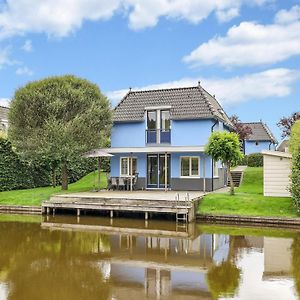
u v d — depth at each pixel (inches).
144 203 788.6
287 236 619.5
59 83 1027.3
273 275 412.8
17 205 902.4
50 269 437.1
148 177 1067.3
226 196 836.0
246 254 505.4
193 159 1025.5
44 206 863.1
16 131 1013.8
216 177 1058.1
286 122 1662.2
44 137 979.9
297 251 518.9
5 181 1074.7
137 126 1079.0
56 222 762.2
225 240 591.8
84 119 1000.9
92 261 470.9
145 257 491.8
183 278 404.5
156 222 756.0
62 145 973.2
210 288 371.6
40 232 656.4
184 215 741.3
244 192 948.0
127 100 1125.1
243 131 1811.0
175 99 1069.8
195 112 1019.9
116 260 476.7
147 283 387.9
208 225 725.9
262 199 796.0
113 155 1009.5
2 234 637.3
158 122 1061.1
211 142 850.8
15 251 520.1
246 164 1563.7
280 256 492.4
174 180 1034.7
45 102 992.2
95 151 1005.2
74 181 1290.6
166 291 363.9
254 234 637.3
